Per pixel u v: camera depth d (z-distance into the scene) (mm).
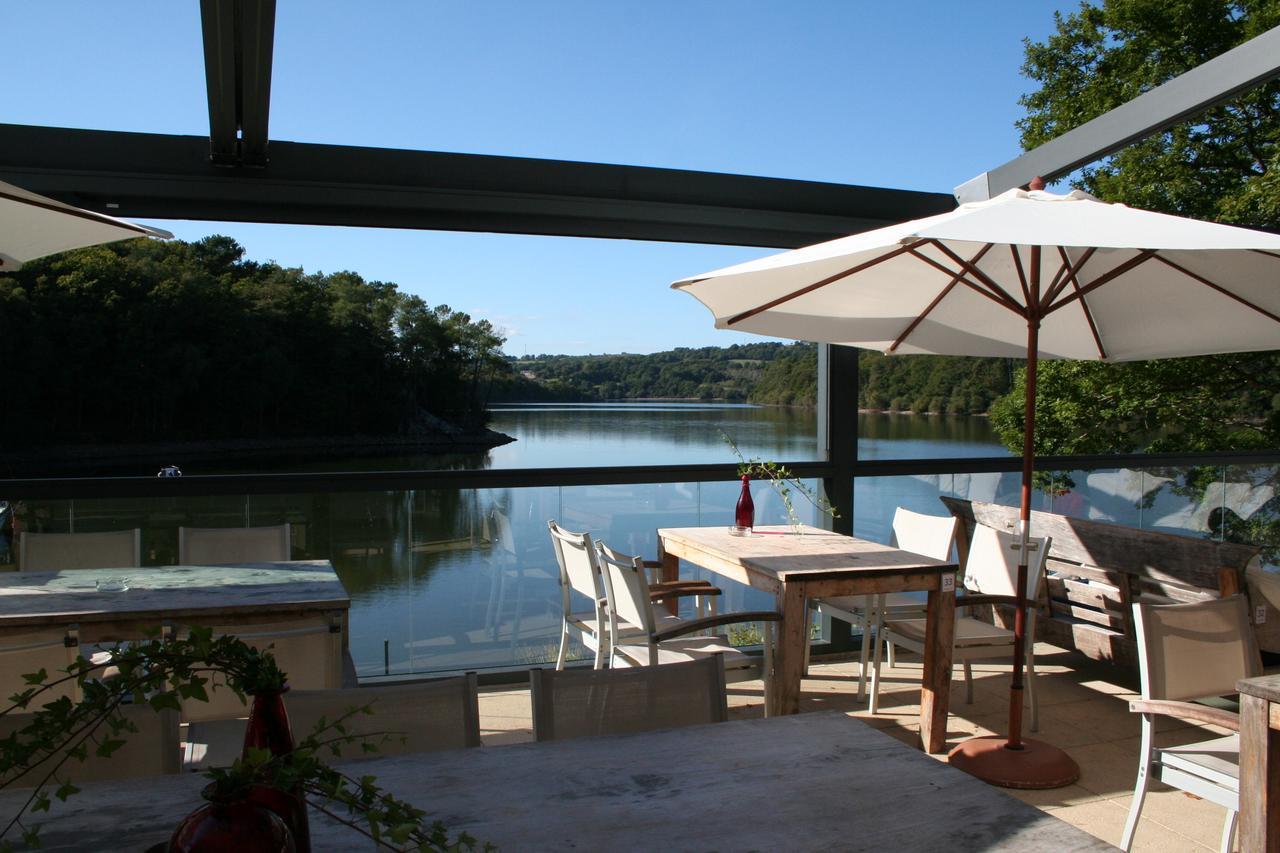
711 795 1551
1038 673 4906
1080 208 2779
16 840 1337
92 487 4137
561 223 4707
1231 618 2793
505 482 4773
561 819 1453
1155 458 5816
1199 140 8266
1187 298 3549
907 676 4891
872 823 1450
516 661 4809
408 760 1692
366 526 4559
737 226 4949
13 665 2285
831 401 5273
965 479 5605
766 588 3688
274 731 1172
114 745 1173
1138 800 2689
